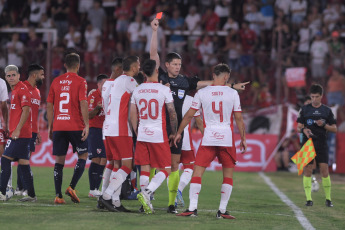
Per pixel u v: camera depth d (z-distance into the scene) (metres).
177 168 24.59
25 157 26.44
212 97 23.30
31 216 21.73
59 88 26.48
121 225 20.28
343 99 53.91
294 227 22.45
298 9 63.88
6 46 60.84
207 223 21.73
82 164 26.91
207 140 23.30
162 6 64.12
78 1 68.69
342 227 23.42
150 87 23.47
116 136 24.20
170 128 24.12
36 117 29.92
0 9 68.75
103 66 55.41
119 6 67.88
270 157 51.38
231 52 56.00
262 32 63.09
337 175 49.34
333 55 55.88
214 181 41.06
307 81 54.91
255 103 54.16
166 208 26.28
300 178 46.19
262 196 34.28
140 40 60.91
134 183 30.23
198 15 63.53
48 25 65.75
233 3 65.38
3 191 26.28
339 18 63.25
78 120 26.53
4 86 28.95
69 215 22.25
